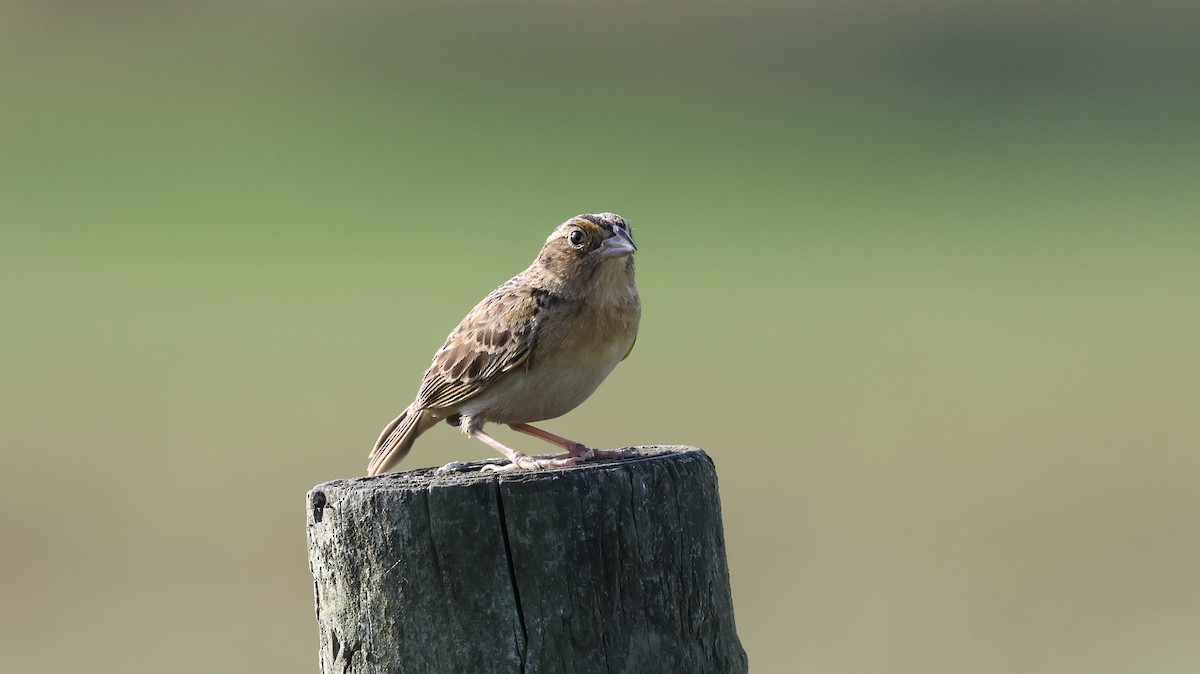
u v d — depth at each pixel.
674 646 5.46
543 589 5.32
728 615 5.75
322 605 5.55
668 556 5.47
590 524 5.34
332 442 20.16
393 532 5.35
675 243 37.91
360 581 5.41
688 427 20.97
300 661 12.68
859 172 44.44
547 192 42.72
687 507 5.55
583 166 45.31
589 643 5.33
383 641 5.39
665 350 27.34
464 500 5.32
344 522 5.41
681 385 24.00
